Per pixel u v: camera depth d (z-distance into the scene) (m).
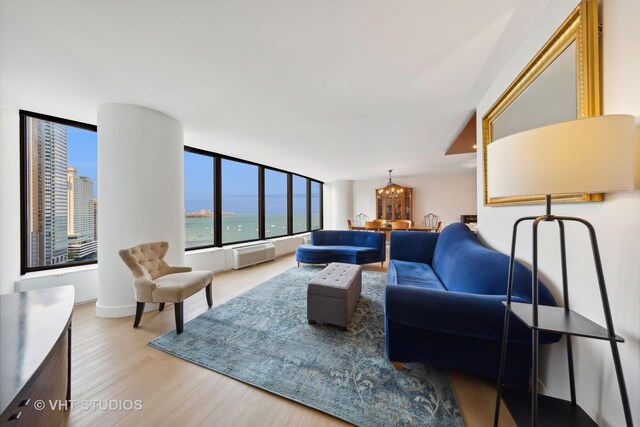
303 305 2.67
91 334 2.04
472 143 3.82
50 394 0.89
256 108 2.51
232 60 1.71
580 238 1.10
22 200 2.53
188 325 2.19
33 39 1.47
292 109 2.54
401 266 2.94
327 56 1.67
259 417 1.22
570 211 1.16
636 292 0.83
